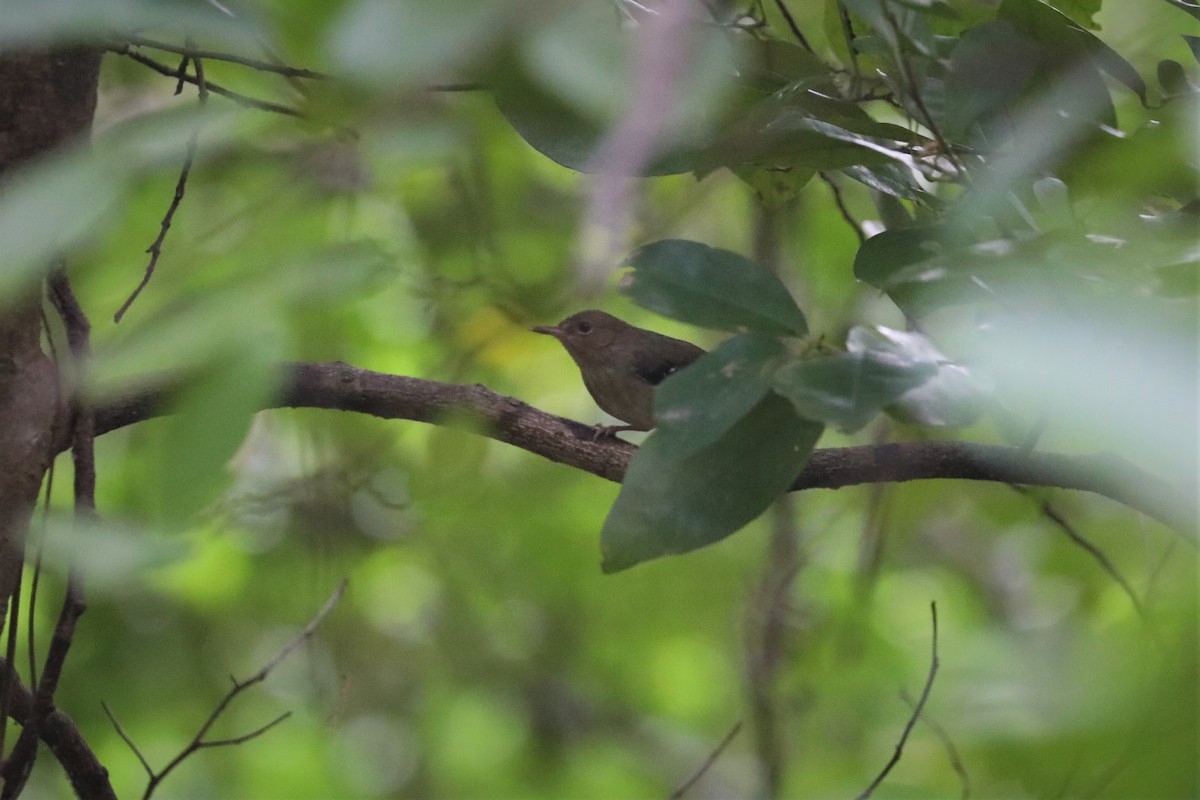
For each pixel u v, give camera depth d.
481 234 11.34
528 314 11.60
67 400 4.41
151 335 2.02
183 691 14.70
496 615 16.91
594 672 17.48
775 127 4.70
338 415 12.94
